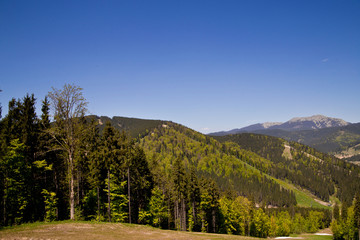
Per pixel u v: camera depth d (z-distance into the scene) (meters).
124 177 44.44
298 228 140.00
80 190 41.88
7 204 29.67
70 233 20.77
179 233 32.09
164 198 54.94
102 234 22.14
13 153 29.56
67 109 26.69
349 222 95.88
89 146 40.50
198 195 57.97
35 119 34.56
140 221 46.84
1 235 17.70
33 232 19.77
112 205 38.94
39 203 35.12
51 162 36.81
